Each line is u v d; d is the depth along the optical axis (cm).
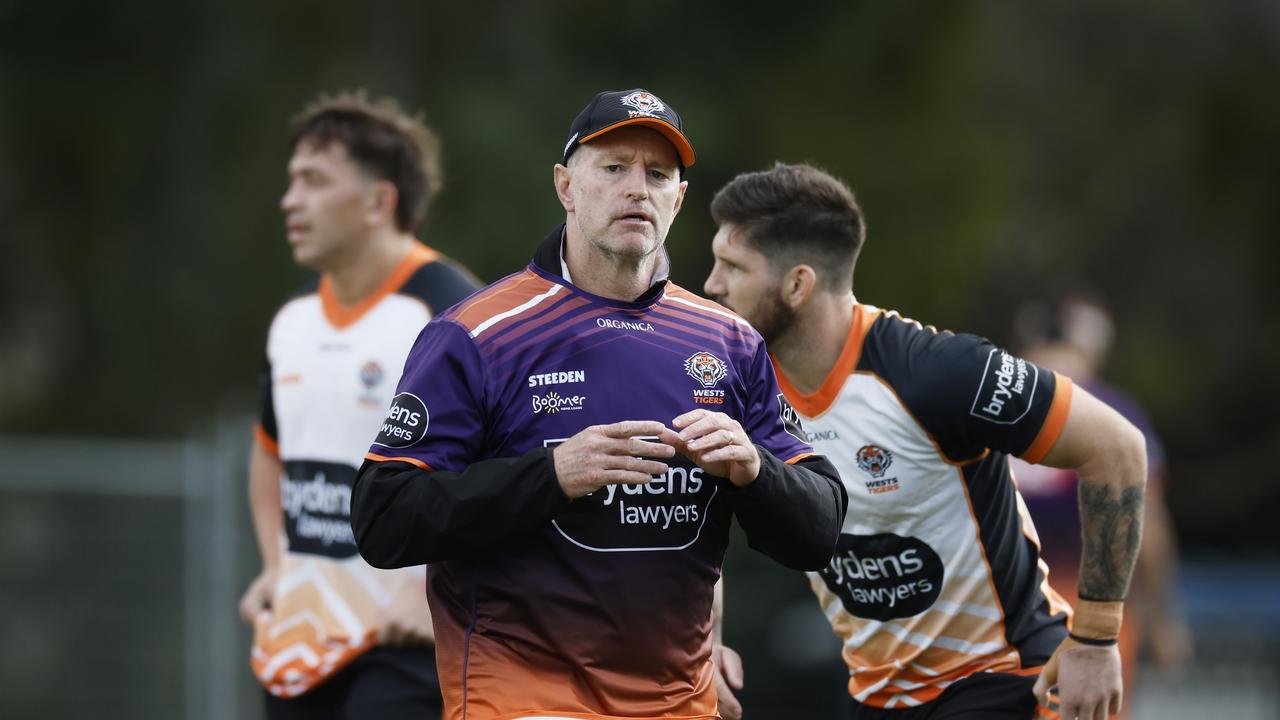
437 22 5334
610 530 1205
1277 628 4212
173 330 5303
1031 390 1397
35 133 5391
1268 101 7212
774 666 3053
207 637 3059
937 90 5375
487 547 1185
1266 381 7219
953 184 5266
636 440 1148
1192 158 7138
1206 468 7238
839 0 5462
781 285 1441
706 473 1229
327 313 1848
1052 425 1394
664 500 1216
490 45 5350
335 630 1792
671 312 1270
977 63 5784
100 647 3098
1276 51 7388
